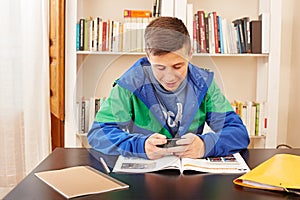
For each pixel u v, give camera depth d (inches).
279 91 103.1
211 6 99.1
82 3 95.8
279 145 98.8
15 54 88.4
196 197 34.5
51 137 93.1
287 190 35.7
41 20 89.1
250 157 48.5
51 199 33.9
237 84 101.4
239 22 94.0
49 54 90.8
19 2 87.8
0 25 86.7
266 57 95.0
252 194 35.4
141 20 85.7
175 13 90.8
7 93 88.4
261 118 95.0
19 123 90.5
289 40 102.0
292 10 100.9
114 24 89.3
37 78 90.0
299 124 95.7
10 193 35.3
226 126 50.6
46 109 91.0
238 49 94.2
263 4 96.3
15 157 90.3
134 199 33.9
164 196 34.7
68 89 89.0
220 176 40.6
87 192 35.4
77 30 89.3
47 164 45.1
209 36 93.0
